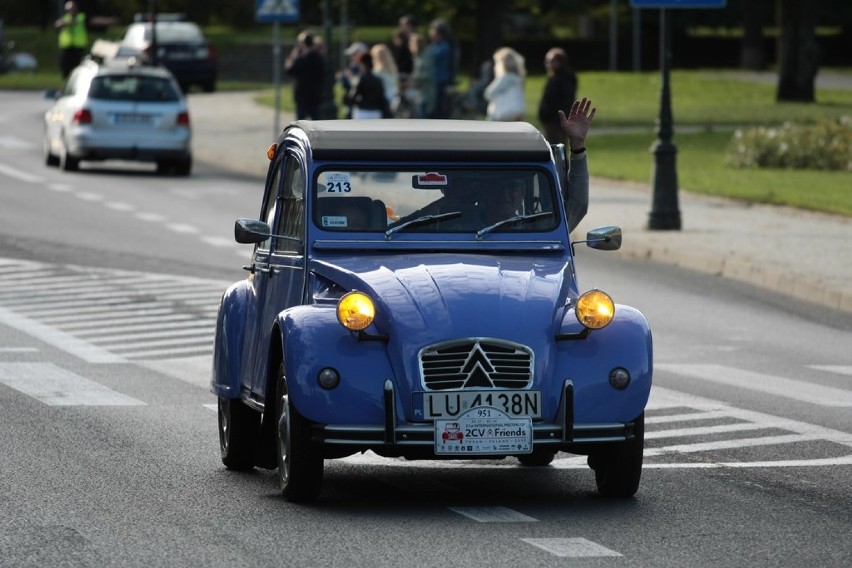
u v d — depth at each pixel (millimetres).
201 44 153750
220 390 25484
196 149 97438
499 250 24125
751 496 23031
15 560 18969
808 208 68562
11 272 52312
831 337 41719
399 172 24328
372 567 18594
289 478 22219
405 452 21500
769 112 131500
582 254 58969
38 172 85625
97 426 28672
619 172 84000
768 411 31062
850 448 27203
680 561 18969
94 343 39281
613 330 22125
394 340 21547
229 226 65500
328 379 21438
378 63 91000
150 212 69812
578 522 21203
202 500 22609
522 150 24609
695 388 33844
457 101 104000
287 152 25609
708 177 82438
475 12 135875
